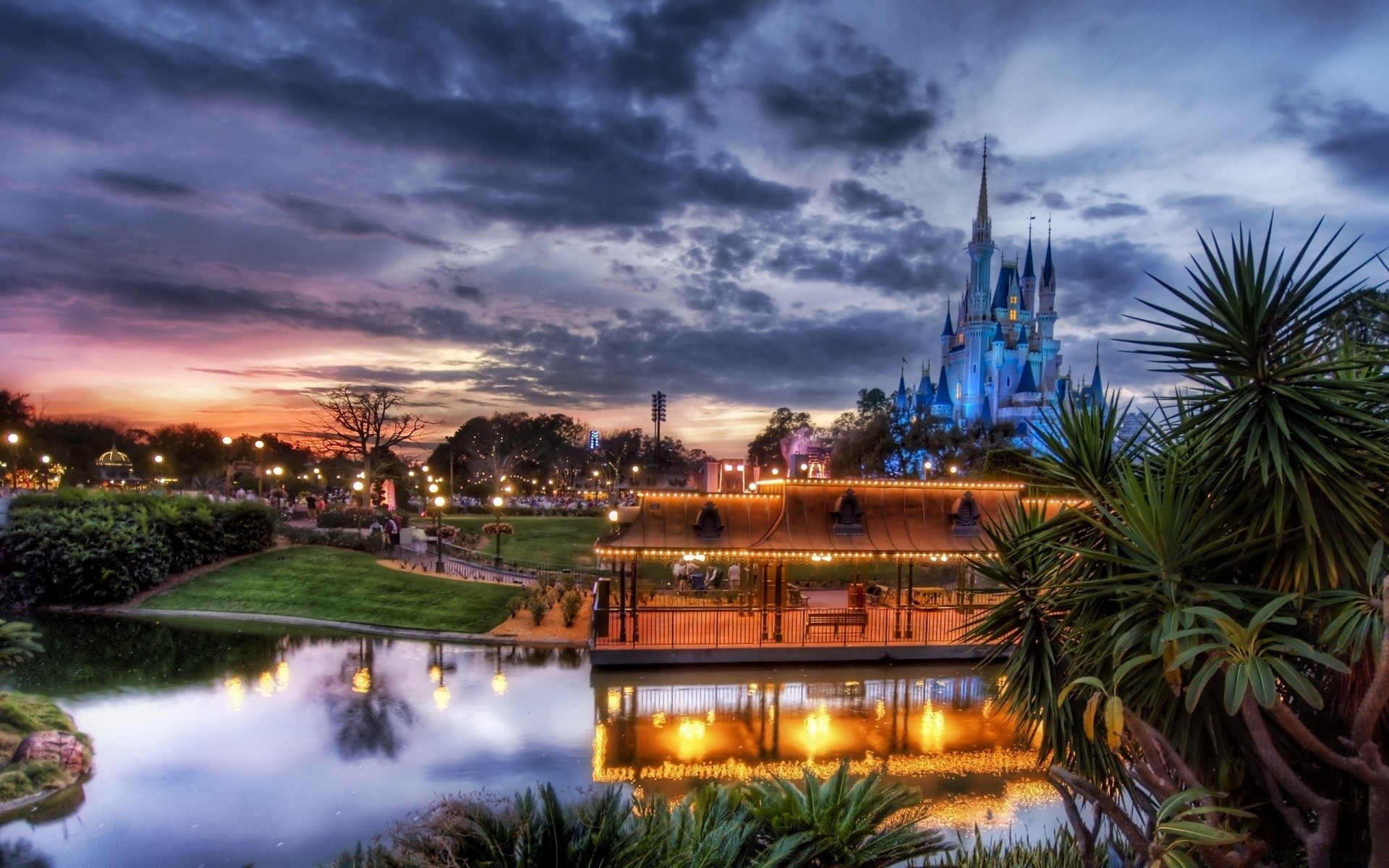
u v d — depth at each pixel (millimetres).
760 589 32031
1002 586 9609
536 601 30047
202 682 21844
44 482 72750
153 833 12617
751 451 148125
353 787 14555
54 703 17656
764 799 7938
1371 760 4535
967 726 19047
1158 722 5996
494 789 14547
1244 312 5555
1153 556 5879
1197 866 5102
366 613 31203
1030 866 8633
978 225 158750
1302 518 5422
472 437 131875
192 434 106875
